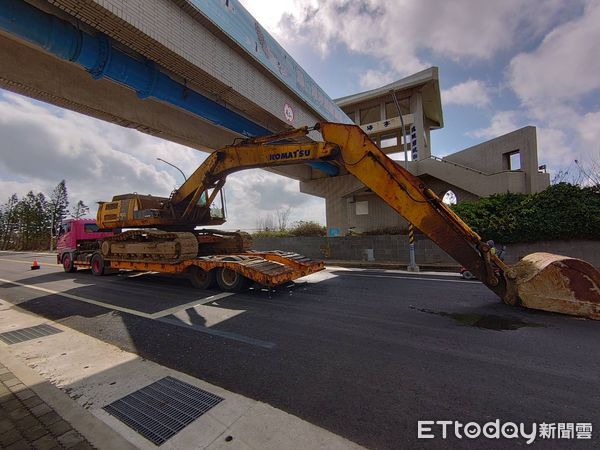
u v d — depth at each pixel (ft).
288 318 18.92
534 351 13.32
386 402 9.71
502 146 55.62
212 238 35.12
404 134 65.87
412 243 40.27
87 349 14.60
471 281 30.22
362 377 11.36
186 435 8.20
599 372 11.42
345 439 8.00
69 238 45.57
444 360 12.61
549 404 9.46
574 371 11.52
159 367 12.52
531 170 49.65
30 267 55.16
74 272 45.24
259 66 36.70
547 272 18.76
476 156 61.87
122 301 24.40
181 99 31.68
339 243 56.34
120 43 25.44
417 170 68.74
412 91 93.25
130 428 8.50
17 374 11.85
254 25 35.55
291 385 10.89
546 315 18.31
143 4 22.56
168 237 30.78
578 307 17.66
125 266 35.04
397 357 13.00
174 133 40.63
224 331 16.83
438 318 18.22
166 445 7.80
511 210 43.83
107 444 7.85
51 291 29.73
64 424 8.69
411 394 10.14
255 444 7.80
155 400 9.99
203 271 28.76
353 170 22.86
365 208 81.61
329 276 35.65
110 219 37.86
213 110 35.65
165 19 24.36
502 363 12.25
